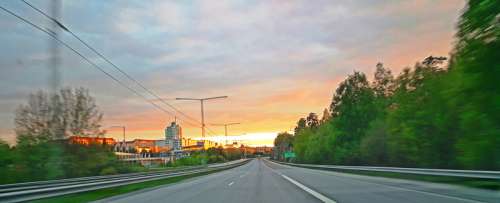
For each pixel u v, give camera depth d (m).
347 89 94.62
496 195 19.55
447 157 48.59
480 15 21.28
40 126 47.72
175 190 28.98
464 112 29.88
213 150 169.00
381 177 39.41
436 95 48.78
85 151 51.91
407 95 54.62
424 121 50.16
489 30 21.53
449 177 31.42
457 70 25.03
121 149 121.69
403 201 17.34
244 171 69.25
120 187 33.53
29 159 46.09
